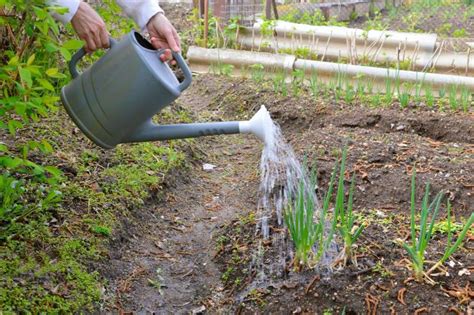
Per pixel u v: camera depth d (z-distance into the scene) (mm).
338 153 2777
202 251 2170
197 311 1856
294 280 1809
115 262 2006
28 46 1974
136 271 2004
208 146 3154
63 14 1536
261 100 3736
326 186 2553
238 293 1905
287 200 2441
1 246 1807
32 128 2520
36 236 1886
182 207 2475
